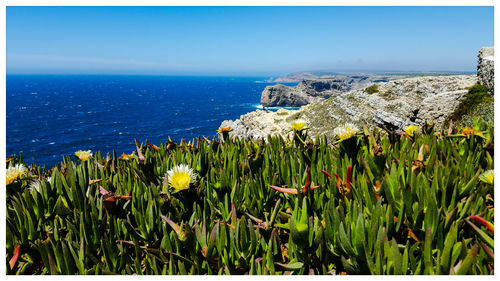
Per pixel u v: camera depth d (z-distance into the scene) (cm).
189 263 159
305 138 311
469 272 131
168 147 342
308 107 2819
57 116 10275
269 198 225
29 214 181
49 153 5984
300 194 190
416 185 190
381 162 215
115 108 12531
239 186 220
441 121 1238
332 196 193
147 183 238
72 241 171
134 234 175
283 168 241
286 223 188
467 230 171
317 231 163
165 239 168
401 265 135
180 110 12144
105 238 175
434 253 158
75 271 160
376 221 156
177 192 197
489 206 189
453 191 182
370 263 141
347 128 244
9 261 164
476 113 1091
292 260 157
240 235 169
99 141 6931
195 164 264
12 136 7331
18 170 209
